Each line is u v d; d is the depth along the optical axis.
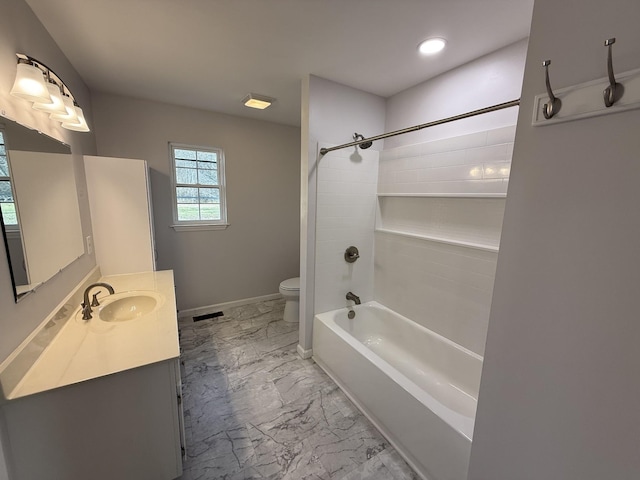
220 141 3.22
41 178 1.34
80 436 1.10
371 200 2.63
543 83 0.79
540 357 0.86
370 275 2.78
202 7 1.37
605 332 0.72
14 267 1.05
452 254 2.07
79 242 1.85
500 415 0.98
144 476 1.25
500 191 1.73
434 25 1.50
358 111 2.40
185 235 3.20
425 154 2.18
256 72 2.10
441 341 2.16
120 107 2.65
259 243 3.69
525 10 1.36
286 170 3.73
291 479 1.46
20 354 1.03
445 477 1.36
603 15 0.67
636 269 0.66
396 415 1.62
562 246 0.79
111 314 1.73
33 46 1.38
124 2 1.33
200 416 1.86
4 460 0.95
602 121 0.69
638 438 0.68
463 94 1.93
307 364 2.46
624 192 0.67
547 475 0.87
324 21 1.48
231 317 3.34
